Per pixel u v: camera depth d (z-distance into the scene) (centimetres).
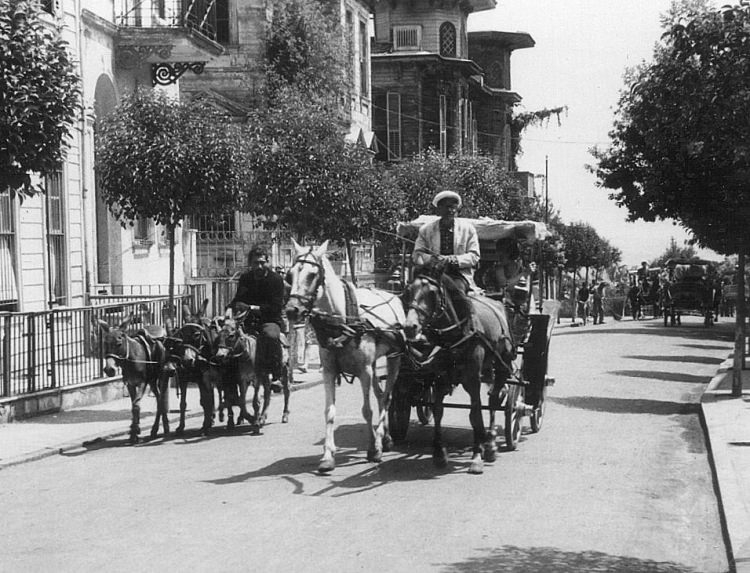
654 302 5512
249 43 3528
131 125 1731
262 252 1423
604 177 2597
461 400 1708
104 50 2300
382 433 1138
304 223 2495
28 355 1527
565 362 2503
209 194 1758
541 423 1430
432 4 5778
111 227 2398
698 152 1619
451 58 5669
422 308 1041
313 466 1114
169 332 1370
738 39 1430
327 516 875
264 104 3341
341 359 1098
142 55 2388
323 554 752
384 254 4288
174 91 2780
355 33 4378
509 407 1194
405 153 5650
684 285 4450
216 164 1753
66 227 2062
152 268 2625
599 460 1156
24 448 1223
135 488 1003
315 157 2452
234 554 753
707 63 1486
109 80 2339
